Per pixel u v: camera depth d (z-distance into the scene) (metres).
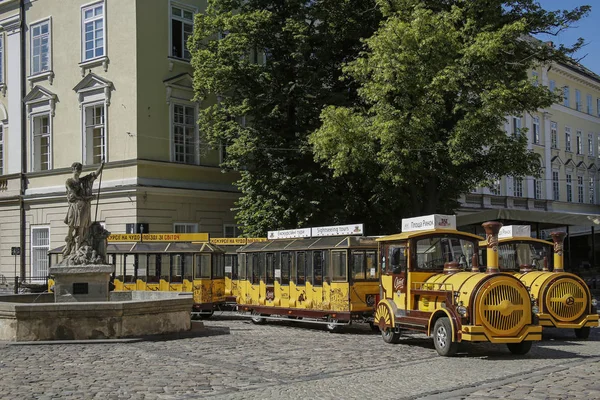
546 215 31.81
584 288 17.55
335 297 21.31
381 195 28.66
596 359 14.48
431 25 25.16
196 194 35.38
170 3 35.06
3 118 40.34
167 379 12.19
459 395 10.52
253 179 30.95
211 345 16.92
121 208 33.28
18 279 37.38
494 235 14.80
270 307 24.16
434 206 29.19
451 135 25.88
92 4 35.50
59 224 36.75
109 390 11.20
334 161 26.03
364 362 14.39
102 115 35.06
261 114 30.25
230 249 29.39
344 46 31.62
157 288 27.53
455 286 14.88
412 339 18.64
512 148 27.56
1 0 40.31
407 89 25.16
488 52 24.77
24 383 11.79
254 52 33.84
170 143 34.59
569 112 60.69
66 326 17.11
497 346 16.88
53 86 37.50
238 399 10.45
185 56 35.88
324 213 30.44
